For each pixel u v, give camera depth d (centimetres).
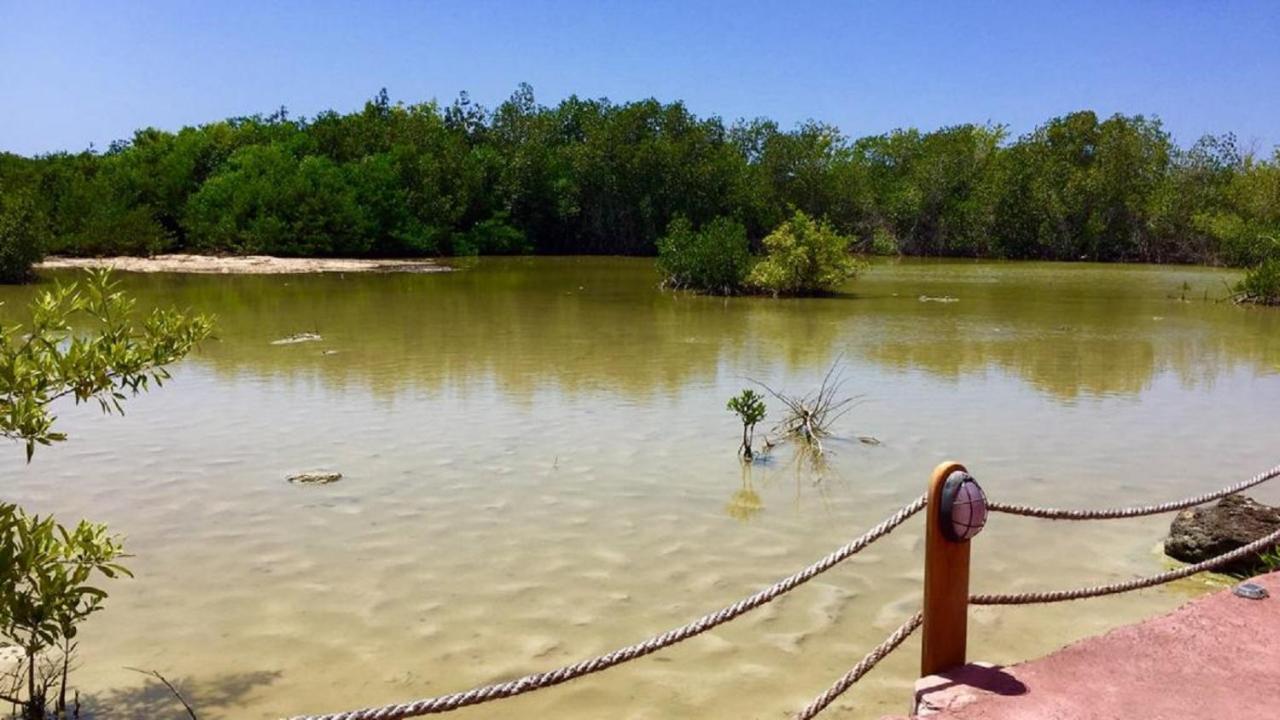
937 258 5509
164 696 466
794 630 542
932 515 394
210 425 1007
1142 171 5203
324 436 961
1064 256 5341
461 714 451
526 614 558
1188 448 942
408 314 2064
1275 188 4659
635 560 641
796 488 801
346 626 543
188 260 3775
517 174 5166
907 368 1402
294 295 2522
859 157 6106
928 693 385
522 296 2558
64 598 441
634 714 453
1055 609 575
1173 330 1909
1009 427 1025
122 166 4397
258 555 646
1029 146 5591
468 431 984
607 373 1326
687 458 888
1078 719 365
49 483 804
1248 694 388
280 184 4238
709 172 5375
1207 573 636
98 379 460
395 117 5091
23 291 2522
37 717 439
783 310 2245
